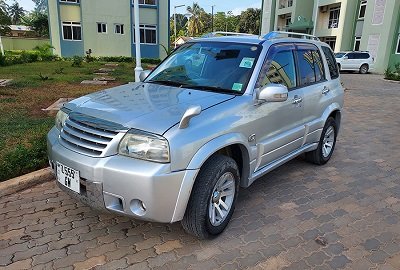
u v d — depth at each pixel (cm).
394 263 290
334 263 287
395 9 2609
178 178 261
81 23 2709
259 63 354
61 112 327
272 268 278
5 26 5056
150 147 256
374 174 491
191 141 267
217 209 309
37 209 356
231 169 306
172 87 355
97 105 300
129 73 1684
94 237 311
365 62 2720
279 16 4253
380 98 1284
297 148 436
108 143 264
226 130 296
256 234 325
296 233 329
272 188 430
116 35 2809
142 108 288
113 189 261
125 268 272
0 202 369
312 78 455
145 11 2797
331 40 3472
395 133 736
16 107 760
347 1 3122
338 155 573
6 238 305
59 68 1834
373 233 334
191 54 404
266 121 351
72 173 277
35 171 421
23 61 2273
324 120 474
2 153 470
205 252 295
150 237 314
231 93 334
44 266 271
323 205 389
